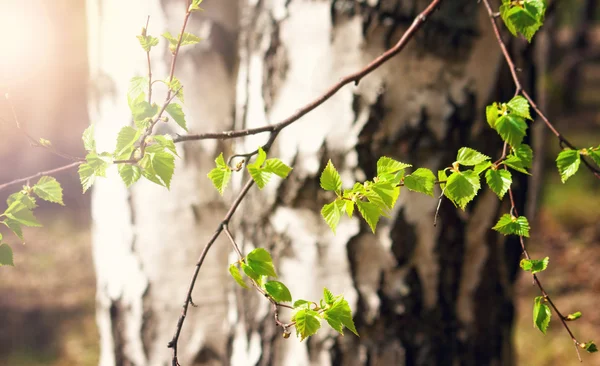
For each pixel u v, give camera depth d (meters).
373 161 1.37
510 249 1.47
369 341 1.40
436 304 1.41
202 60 1.47
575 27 10.72
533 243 5.82
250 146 1.42
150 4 1.47
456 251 1.41
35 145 1.08
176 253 1.54
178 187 1.51
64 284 5.19
